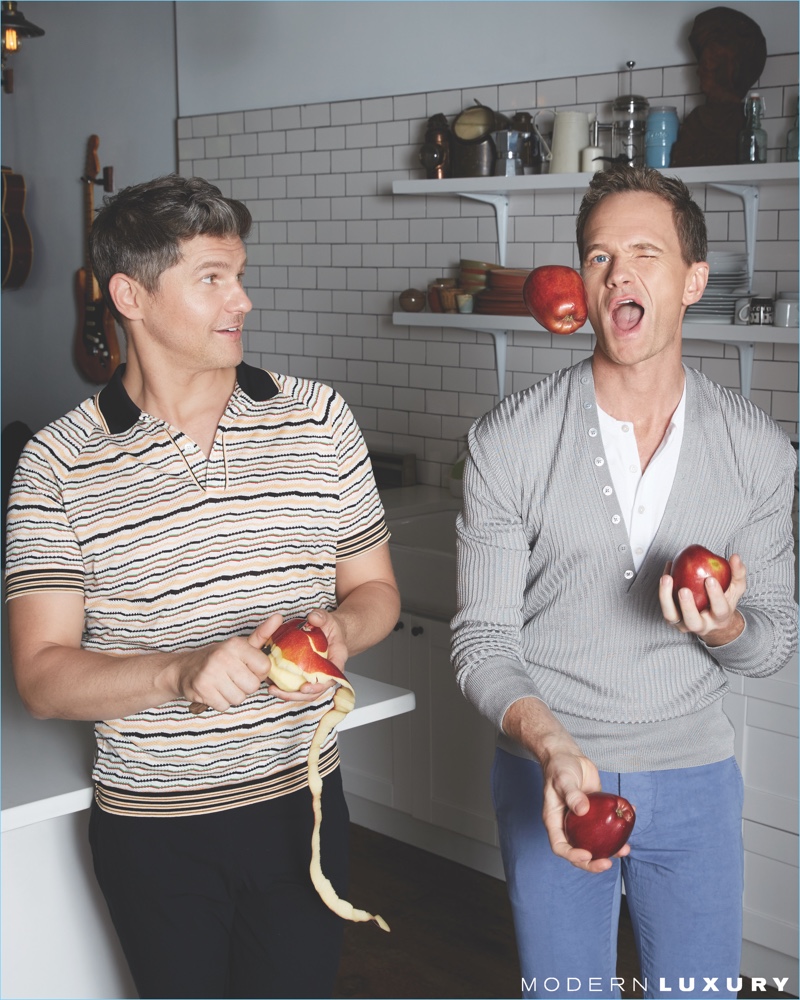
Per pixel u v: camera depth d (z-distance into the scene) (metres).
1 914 1.73
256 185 4.55
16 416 5.36
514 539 1.70
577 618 1.67
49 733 1.77
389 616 1.60
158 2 4.82
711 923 1.68
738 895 1.71
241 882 1.52
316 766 1.42
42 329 5.22
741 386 3.25
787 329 2.86
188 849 1.49
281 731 1.52
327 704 1.58
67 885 1.79
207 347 1.45
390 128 4.03
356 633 1.51
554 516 1.66
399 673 3.24
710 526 1.65
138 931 1.52
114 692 1.39
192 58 4.70
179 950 1.51
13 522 1.49
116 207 1.46
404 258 4.07
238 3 4.48
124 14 4.89
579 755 1.46
